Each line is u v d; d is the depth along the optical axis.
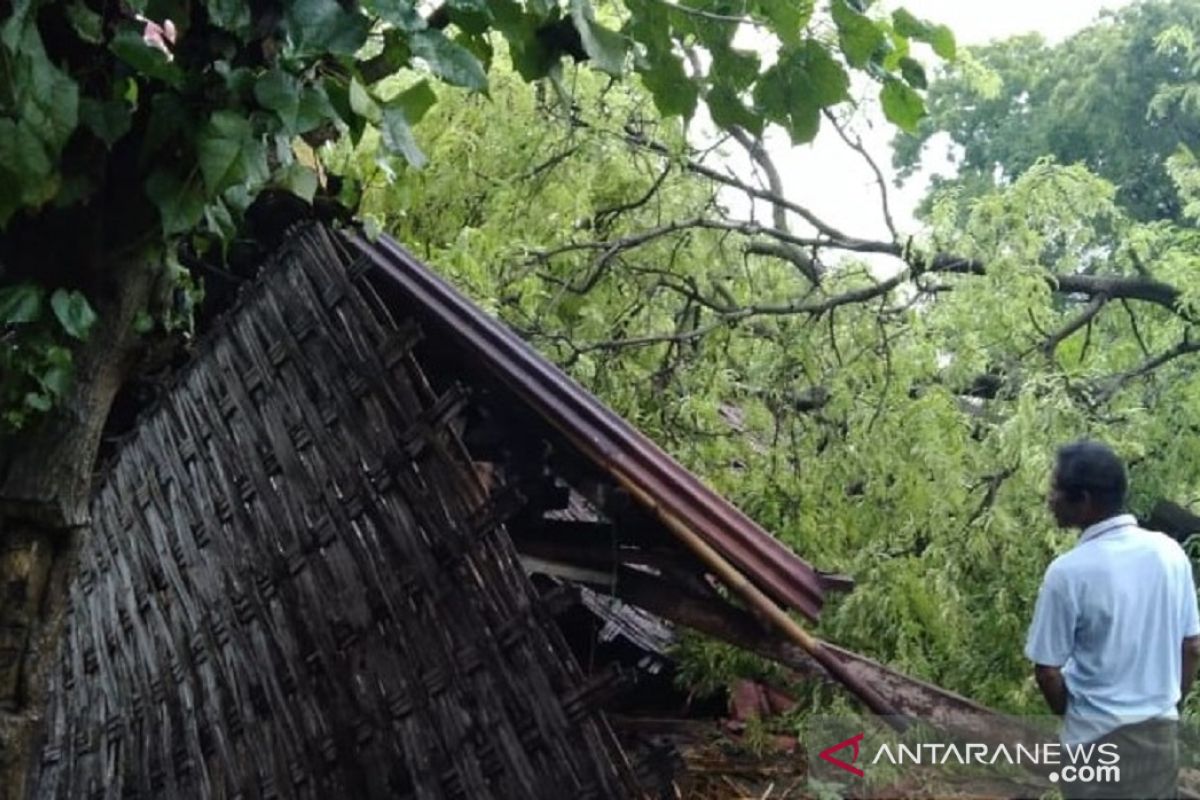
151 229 3.05
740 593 3.82
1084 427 6.34
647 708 6.72
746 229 7.27
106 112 2.82
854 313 6.99
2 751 2.99
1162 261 7.46
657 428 6.88
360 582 3.88
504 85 7.04
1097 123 15.07
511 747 3.39
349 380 4.03
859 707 5.64
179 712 4.69
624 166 7.19
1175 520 7.59
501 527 3.51
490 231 6.99
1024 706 5.66
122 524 5.29
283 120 2.80
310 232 4.34
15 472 3.04
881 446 6.48
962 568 6.31
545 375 4.05
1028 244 6.75
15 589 3.02
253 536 4.39
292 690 4.12
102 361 3.11
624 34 3.71
